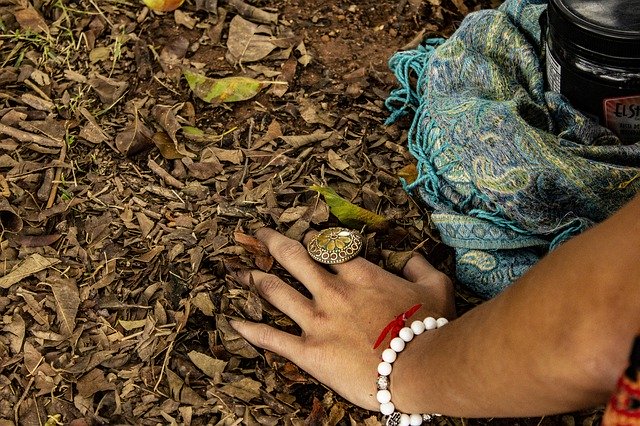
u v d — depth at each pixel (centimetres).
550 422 167
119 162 204
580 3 180
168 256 186
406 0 240
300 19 236
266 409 165
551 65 192
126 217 193
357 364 159
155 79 221
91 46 227
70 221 192
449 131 190
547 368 107
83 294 180
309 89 221
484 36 206
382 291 168
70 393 166
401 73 219
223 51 229
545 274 108
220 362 170
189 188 199
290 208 194
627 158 183
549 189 178
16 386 167
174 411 164
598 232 103
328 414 164
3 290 179
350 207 191
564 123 192
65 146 204
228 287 180
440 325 157
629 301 98
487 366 118
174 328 175
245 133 211
